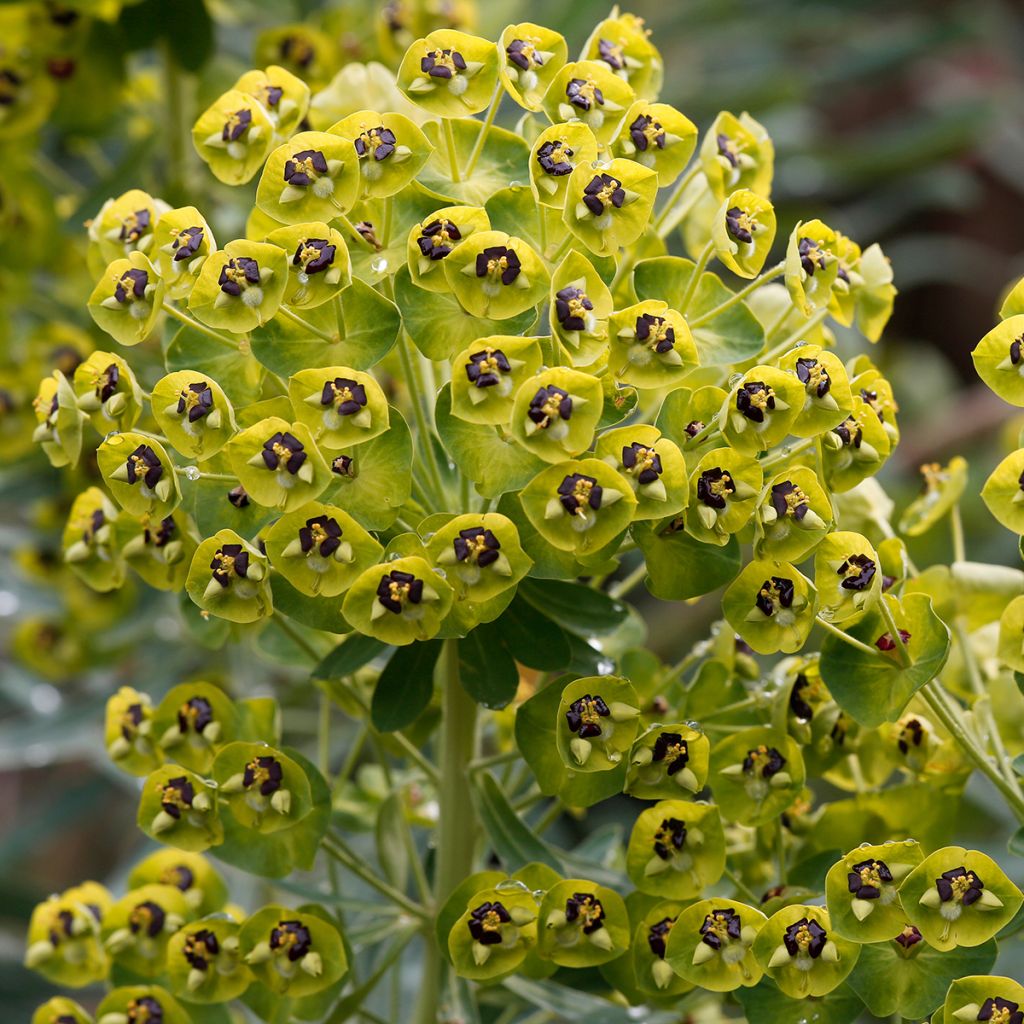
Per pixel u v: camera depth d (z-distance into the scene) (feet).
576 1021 2.53
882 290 2.49
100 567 2.51
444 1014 2.54
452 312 2.40
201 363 2.44
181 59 2.90
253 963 2.46
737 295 2.44
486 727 2.70
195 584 2.39
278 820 2.45
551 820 2.57
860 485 2.52
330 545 2.37
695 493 2.39
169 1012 2.50
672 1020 2.56
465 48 2.43
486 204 2.43
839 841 2.52
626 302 2.49
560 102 2.44
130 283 2.42
